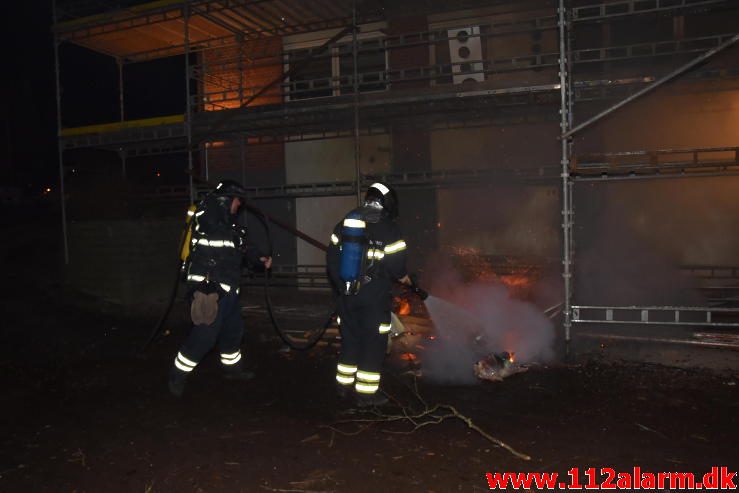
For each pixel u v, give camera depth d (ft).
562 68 18.66
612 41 29.12
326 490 10.64
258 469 11.53
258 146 36.47
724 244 28.17
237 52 36.27
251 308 29.14
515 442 12.57
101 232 30.17
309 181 35.40
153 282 30.73
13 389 16.85
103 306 28.63
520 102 26.22
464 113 29.14
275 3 27.45
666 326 22.39
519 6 30.27
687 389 15.78
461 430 13.35
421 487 10.69
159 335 23.79
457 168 32.37
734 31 27.12
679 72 16.63
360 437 13.07
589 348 20.11
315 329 24.57
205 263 16.06
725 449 12.03
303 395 16.26
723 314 24.06
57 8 31.73
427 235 33.24
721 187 28.04
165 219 31.65
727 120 27.58
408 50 33.53
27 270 32.86
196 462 11.89
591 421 13.70
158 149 38.78
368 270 15.06
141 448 12.64
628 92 24.47
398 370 18.44
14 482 11.14
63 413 14.88
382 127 32.42
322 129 32.76
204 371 18.76
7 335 22.84
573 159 18.62
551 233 30.99
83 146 32.53
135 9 28.99
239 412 14.89
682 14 21.54
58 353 20.98
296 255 35.86
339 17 29.53
